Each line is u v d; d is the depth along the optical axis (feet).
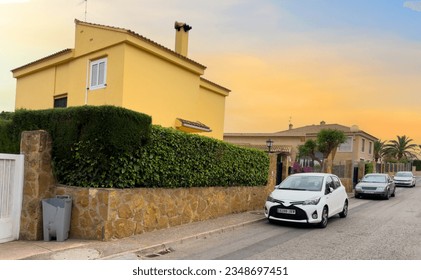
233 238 29.01
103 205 25.02
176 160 30.91
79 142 25.53
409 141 198.59
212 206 37.24
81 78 46.01
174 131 30.63
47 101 51.49
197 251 24.45
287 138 145.07
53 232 24.59
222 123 63.93
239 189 42.47
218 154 37.22
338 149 138.51
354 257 23.59
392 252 25.17
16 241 24.41
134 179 26.91
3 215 24.31
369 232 32.81
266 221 37.93
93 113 25.18
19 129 28.78
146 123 27.12
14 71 57.31
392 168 160.04
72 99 47.19
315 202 34.47
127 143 25.54
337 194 40.24
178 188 32.14
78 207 25.63
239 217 38.50
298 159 117.39
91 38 44.91
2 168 24.23
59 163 26.45
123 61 40.75
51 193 26.16
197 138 33.65
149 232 28.45
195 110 52.85
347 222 38.99
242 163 42.37
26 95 55.77
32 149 25.43
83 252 22.18
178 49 55.47
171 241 25.90
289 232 32.17
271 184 50.80
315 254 24.23
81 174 25.99
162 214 30.12
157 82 45.55
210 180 36.37
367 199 69.15
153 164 28.30
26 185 25.35
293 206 34.24
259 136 151.64
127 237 26.32
